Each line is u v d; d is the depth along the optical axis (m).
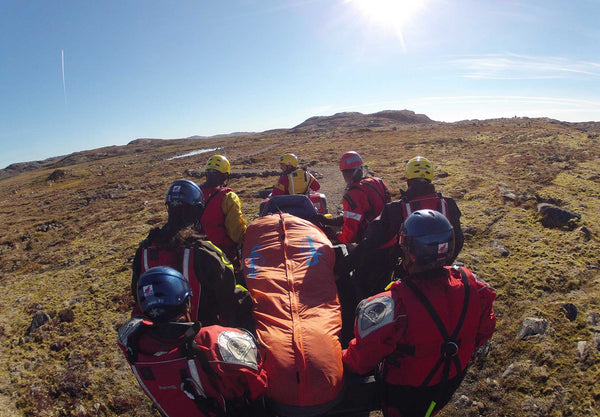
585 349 4.14
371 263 4.33
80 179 26.06
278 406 2.66
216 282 3.17
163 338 2.41
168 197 3.46
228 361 2.41
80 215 13.02
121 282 6.92
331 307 3.41
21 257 9.38
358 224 4.71
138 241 9.06
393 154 17.05
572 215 7.13
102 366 4.80
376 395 2.94
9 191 27.20
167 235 3.23
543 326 4.53
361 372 2.69
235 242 4.77
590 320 4.54
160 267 2.59
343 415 3.02
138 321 2.48
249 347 2.56
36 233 11.45
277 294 3.42
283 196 5.62
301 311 3.22
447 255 2.62
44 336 5.50
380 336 2.51
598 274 5.46
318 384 2.65
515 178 10.25
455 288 2.60
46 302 6.59
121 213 12.25
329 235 5.54
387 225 4.16
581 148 13.65
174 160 29.69
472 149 16.02
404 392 2.70
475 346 2.89
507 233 6.90
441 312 2.52
